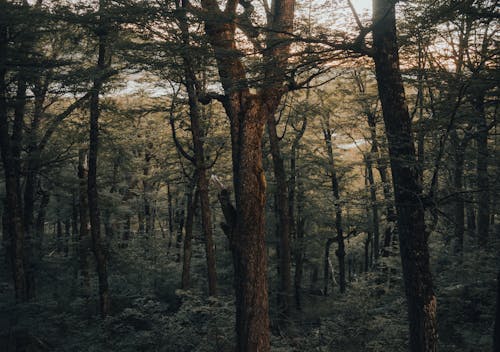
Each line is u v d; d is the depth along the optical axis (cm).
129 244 2230
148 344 1114
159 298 1820
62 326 1377
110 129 2053
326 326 1081
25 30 1281
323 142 2314
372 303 1102
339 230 2366
